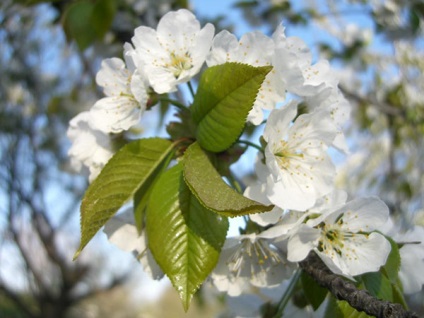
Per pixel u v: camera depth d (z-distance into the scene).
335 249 0.20
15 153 1.05
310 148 0.21
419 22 0.58
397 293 0.20
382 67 0.71
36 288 1.12
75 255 0.19
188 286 0.19
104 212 0.20
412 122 0.67
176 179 0.20
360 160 0.82
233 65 0.19
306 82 0.23
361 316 0.19
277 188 0.20
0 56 1.03
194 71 0.22
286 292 0.22
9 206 1.06
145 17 0.44
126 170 0.20
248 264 0.22
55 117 1.01
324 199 0.20
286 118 0.20
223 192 0.17
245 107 0.19
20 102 1.05
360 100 0.66
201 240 0.19
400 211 0.71
